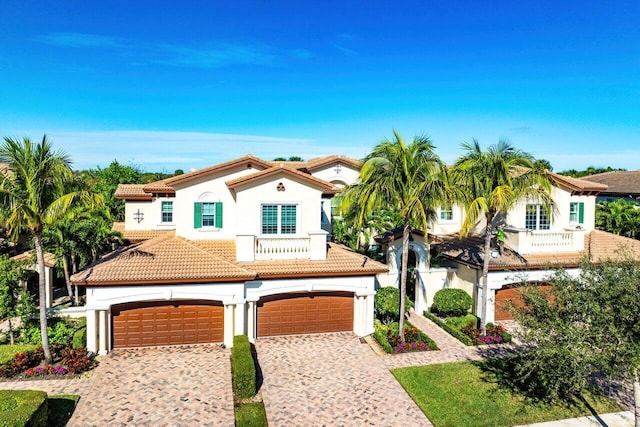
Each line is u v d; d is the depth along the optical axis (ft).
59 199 59.26
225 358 67.97
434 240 95.20
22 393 47.62
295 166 115.85
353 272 77.61
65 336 70.79
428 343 74.49
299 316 79.25
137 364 65.21
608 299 41.75
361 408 54.75
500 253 92.22
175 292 70.13
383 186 71.10
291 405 55.16
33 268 88.69
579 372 40.91
